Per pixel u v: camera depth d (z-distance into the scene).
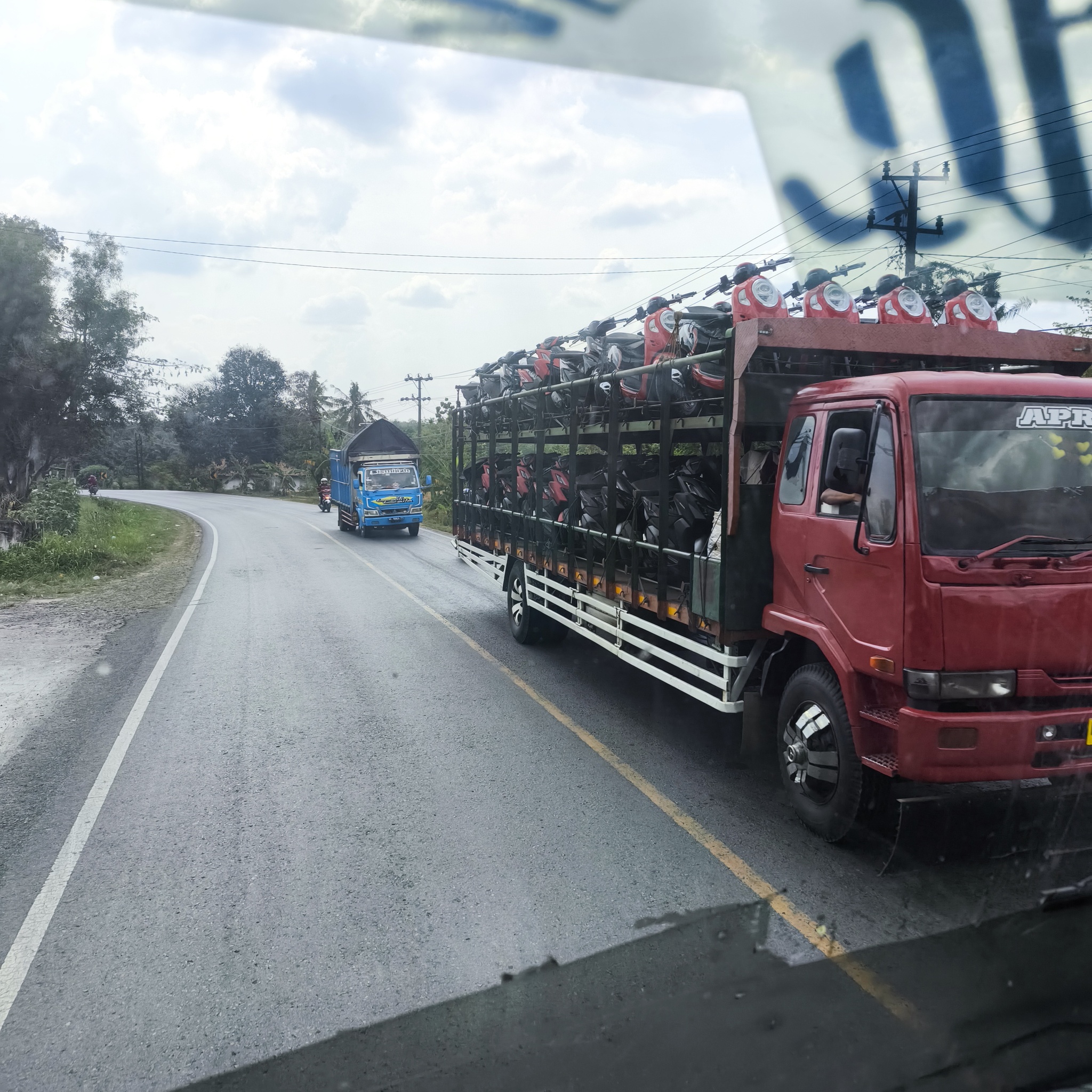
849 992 2.93
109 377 30.80
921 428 3.66
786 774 4.45
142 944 3.35
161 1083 2.58
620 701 6.80
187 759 5.50
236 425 80.38
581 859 4.01
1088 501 3.74
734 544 4.65
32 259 27.45
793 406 4.56
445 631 9.74
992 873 3.77
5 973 3.17
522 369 8.48
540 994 2.97
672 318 5.53
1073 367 5.01
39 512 20.08
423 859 4.04
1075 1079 2.48
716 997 2.92
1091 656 3.56
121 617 10.99
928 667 3.47
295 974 3.12
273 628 9.99
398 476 23.11
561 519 7.50
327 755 5.55
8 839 4.36
